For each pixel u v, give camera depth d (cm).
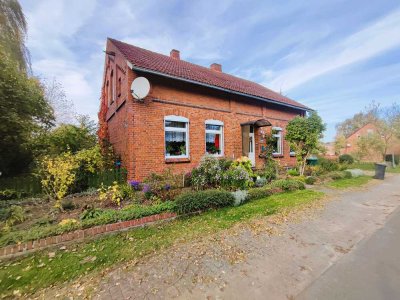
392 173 1678
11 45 1217
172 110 912
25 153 1030
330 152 3291
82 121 1564
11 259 356
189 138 967
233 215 560
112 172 838
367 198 774
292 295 260
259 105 1329
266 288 274
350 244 402
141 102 823
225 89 1059
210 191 624
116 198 634
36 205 650
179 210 543
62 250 387
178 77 875
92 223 446
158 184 692
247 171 870
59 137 1127
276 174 1091
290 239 422
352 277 296
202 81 968
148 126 840
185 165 945
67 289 280
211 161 802
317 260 344
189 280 292
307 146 1120
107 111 1332
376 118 3080
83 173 820
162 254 365
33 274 313
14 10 1252
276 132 1473
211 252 369
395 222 525
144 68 783
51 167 665
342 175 1184
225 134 1120
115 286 283
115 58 1056
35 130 1048
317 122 1096
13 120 796
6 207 603
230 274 305
